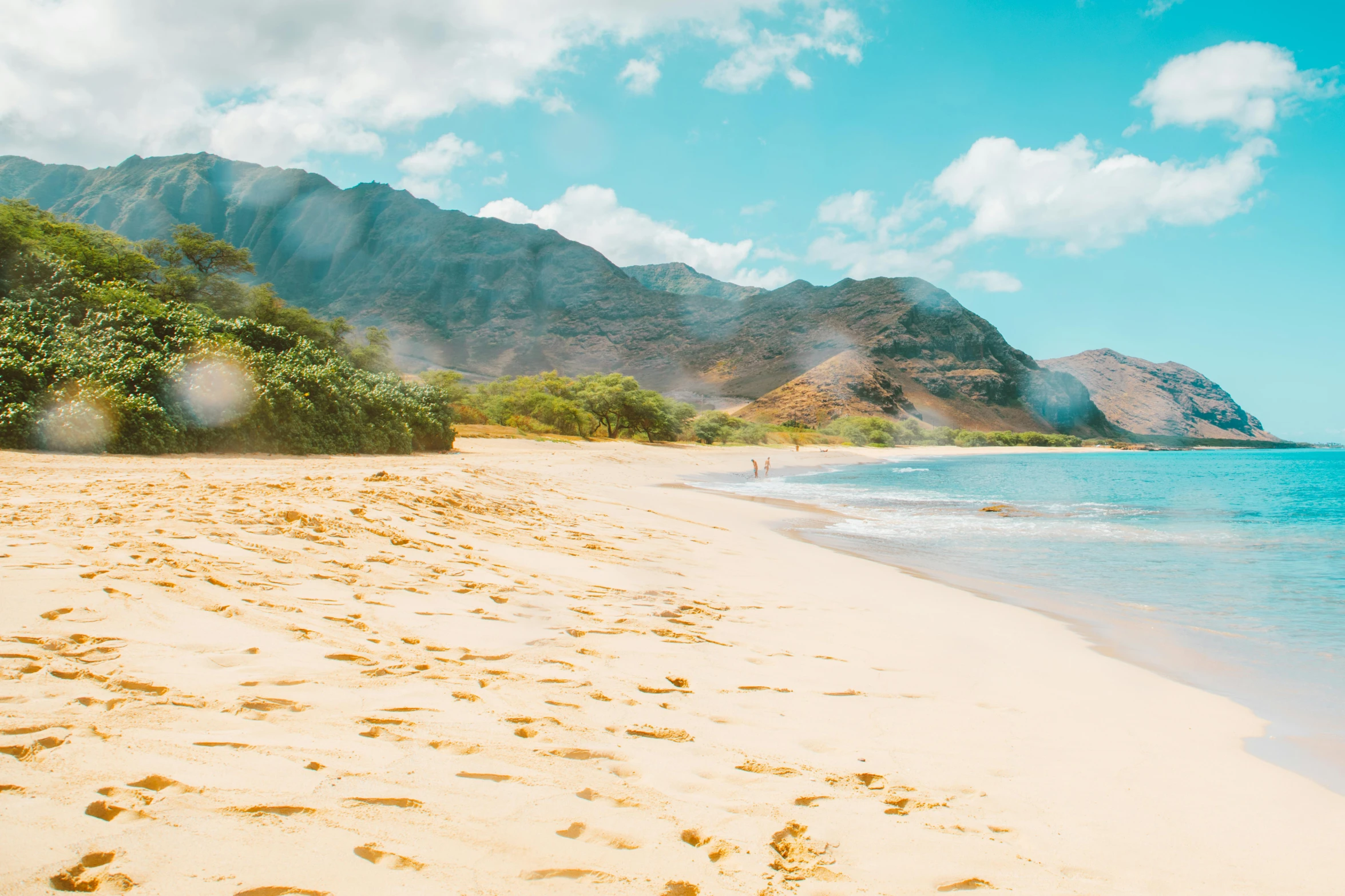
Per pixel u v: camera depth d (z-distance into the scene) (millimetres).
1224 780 3697
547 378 90562
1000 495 31875
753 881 2225
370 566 6746
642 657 4977
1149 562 12914
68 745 2592
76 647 3719
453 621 5352
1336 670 6180
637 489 24312
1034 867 2572
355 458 24453
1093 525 19219
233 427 22219
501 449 41656
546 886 2033
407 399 33188
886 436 146375
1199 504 27906
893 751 3709
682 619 6434
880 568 11258
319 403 26969
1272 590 10211
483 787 2658
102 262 37219
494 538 9547
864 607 8008
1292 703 5242
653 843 2385
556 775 2850
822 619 7117
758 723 3920
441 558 7637
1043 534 16969
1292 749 4254
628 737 3428
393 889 1908
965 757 3719
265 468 16938
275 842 2082
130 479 11906
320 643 4328
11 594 4355
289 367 26578
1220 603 9273
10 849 1889
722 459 63531
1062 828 2967
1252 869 2756
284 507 8484
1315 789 3643
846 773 3305
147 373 20391
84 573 4949
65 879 1790
